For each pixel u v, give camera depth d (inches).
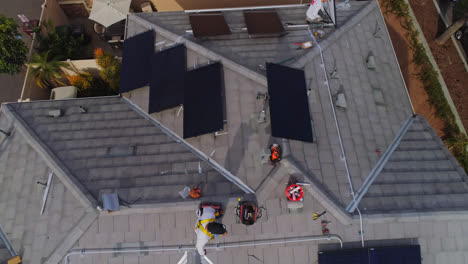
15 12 1278.3
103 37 1190.9
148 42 789.9
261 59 699.4
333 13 764.6
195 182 604.1
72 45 1103.6
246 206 538.0
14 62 944.9
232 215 564.1
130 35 845.8
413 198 589.0
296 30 765.9
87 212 589.6
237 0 1141.1
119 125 725.9
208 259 561.3
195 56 724.0
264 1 1137.4
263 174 586.6
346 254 542.9
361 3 838.5
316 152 599.8
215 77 658.8
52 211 611.5
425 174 626.5
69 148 691.4
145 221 573.6
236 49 724.0
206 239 531.2
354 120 658.8
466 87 1102.4
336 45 737.0
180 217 572.1
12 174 673.6
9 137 720.3
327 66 699.4
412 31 1168.8
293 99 615.2
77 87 1045.8
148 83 749.3
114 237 571.8
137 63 784.9
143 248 566.6
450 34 1107.3
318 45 716.0
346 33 764.0
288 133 574.6
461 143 1022.4
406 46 1173.1
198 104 653.3
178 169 629.3
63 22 1226.6
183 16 824.3
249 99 641.6
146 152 669.9
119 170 644.1
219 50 720.3
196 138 650.8
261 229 559.5
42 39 1065.5
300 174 561.9
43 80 1034.7
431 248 558.6
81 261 565.6
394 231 556.7
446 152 666.8
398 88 744.3
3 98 1149.1
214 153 622.5
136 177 629.9
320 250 555.2
